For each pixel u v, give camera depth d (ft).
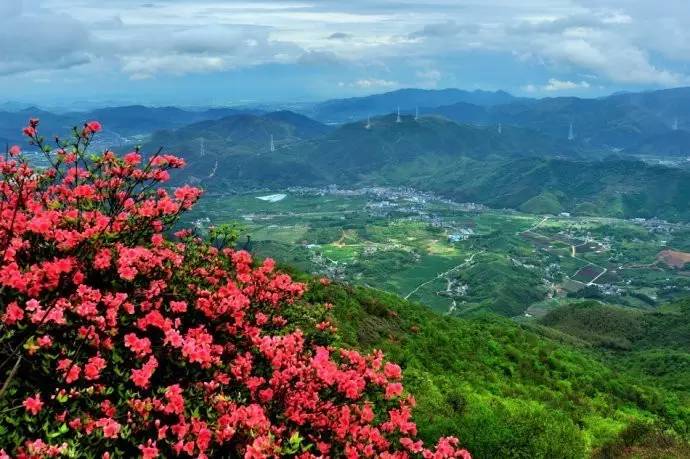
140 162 29.14
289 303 32.63
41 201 27.55
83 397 19.31
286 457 21.90
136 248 25.40
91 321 21.26
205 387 21.93
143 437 18.93
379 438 24.57
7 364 19.63
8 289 21.08
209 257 29.99
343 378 24.49
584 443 58.59
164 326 22.22
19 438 17.15
